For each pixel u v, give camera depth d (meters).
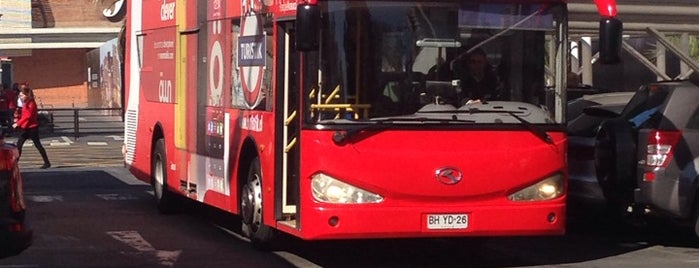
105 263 11.29
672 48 17.17
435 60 10.06
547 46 10.38
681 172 11.83
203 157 13.48
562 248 12.61
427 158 9.98
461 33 10.14
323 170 9.88
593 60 19.94
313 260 11.54
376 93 9.94
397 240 13.15
